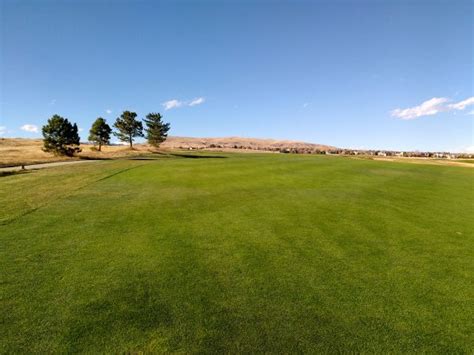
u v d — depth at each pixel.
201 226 9.38
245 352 4.18
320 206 12.09
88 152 62.03
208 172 21.77
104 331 4.52
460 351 4.27
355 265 6.87
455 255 7.54
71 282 5.91
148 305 5.19
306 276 6.31
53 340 4.32
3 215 10.20
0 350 4.12
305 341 4.40
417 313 5.12
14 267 6.52
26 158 47.00
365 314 5.06
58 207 11.41
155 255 7.21
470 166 37.50
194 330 4.59
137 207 11.55
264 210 11.35
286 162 31.30
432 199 14.09
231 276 6.25
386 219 10.49
